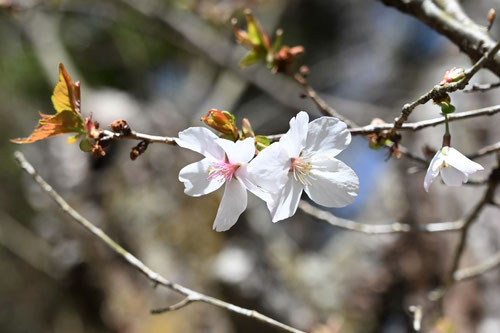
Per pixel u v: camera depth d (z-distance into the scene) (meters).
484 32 0.55
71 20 1.38
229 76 1.34
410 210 0.93
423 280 0.90
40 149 1.06
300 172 0.52
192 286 0.96
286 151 0.52
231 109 1.32
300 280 0.99
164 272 0.98
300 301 0.93
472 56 0.56
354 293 0.97
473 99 0.88
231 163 0.52
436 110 0.92
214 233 0.98
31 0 1.00
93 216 1.00
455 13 0.56
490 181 0.58
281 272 0.97
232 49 1.22
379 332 0.94
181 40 1.18
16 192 1.30
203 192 0.52
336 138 0.52
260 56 0.61
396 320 0.93
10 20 1.24
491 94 0.86
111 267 1.00
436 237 0.90
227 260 0.90
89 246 0.99
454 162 0.51
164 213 1.03
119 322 0.98
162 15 1.14
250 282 0.87
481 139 0.85
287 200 0.52
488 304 0.76
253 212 1.02
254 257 0.93
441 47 1.29
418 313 0.58
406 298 0.91
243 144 0.52
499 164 0.57
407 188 0.96
